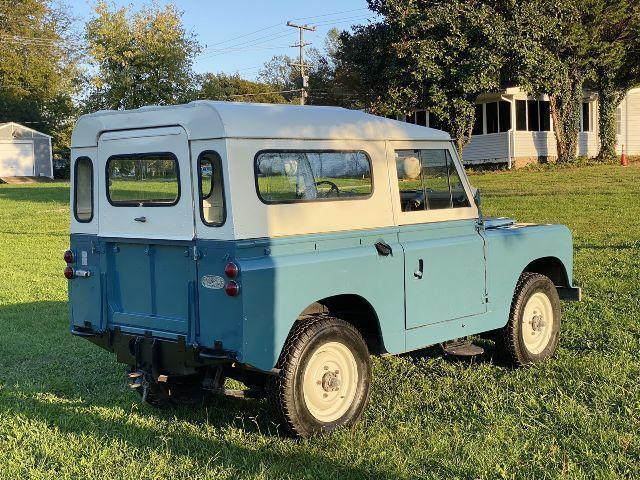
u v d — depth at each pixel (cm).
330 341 498
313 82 5438
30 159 5494
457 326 589
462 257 589
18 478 444
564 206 1862
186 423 538
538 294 662
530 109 3228
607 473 416
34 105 6088
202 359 481
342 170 523
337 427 501
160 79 3941
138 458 475
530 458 446
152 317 509
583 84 3262
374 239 538
